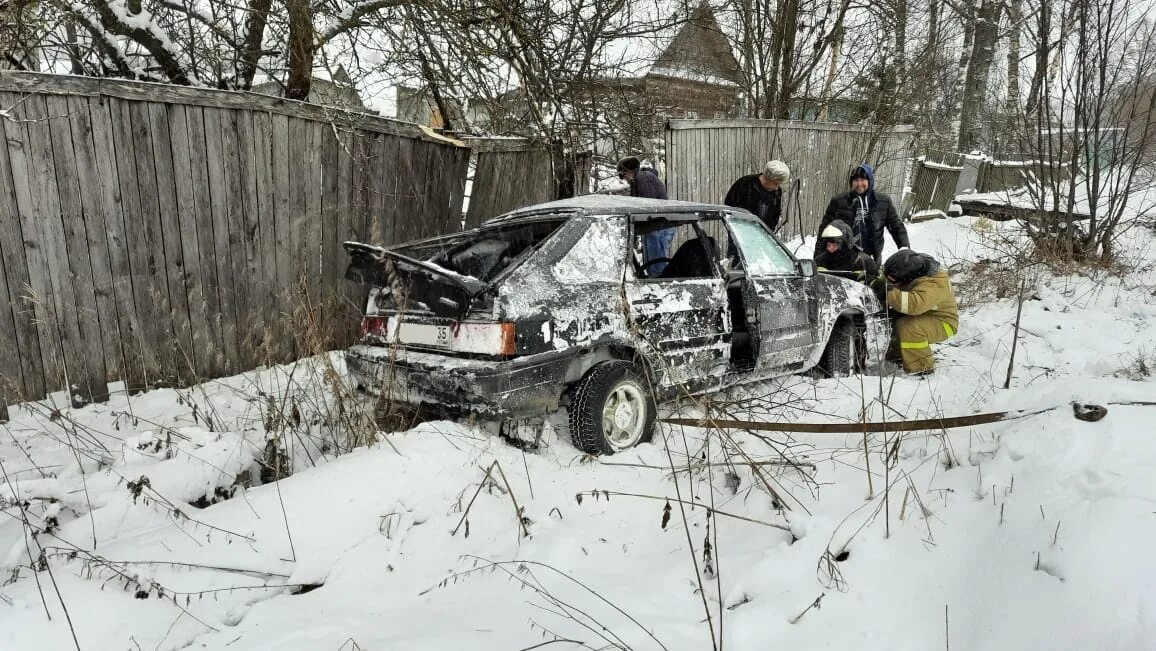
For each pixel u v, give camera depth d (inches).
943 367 233.6
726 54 547.2
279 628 98.5
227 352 211.5
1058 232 368.8
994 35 662.5
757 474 134.2
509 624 97.7
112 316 186.5
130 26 237.0
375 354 165.0
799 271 212.2
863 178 303.3
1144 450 109.5
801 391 206.5
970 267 365.4
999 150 639.8
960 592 95.6
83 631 95.6
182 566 109.0
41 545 116.0
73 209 176.1
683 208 188.5
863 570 104.3
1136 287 314.0
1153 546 86.0
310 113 220.5
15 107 163.8
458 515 125.7
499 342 143.7
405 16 250.4
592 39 330.3
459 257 189.6
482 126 312.5
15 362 170.9
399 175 254.1
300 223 225.1
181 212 196.4
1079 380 145.9
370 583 111.2
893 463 140.7
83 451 153.0
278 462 144.7
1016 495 110.3
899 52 573.9
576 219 165.2
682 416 179.9
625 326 161.6
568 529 125.0
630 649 90.4
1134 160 343.6
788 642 92.3
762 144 422.0
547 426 162.1
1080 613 82.0
